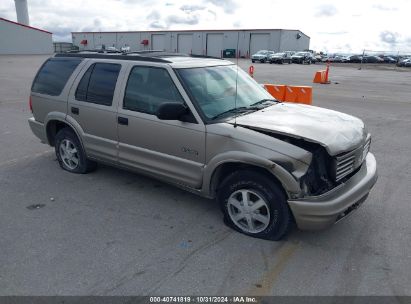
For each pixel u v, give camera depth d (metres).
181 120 4.10
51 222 4.23
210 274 3.32
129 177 5.58
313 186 3.55
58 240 3.85
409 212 4.54
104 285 3.16
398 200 4.88
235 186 3.89
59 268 3.38
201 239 3.89
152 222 4.25
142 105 4.55
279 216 3.68
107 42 73.88
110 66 4.97
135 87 4.63
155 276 3.29
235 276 3.30
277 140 3.57
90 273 3.32
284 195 3.62
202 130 3.98
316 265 3.47
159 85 4.39
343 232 4.05
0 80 19.20
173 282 3.21
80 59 5.41
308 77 25.16
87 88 5.17
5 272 3.32
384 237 3.97
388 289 3.15
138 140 4.62
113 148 4.95
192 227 4.14
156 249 3.70
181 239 3.89
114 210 4.54
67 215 4.40
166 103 3.93
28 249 3.68
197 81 4.34
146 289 3.12
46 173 5.75
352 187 3.72
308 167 3.48
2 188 5.18
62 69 5.59
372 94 16.25
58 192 5.05
